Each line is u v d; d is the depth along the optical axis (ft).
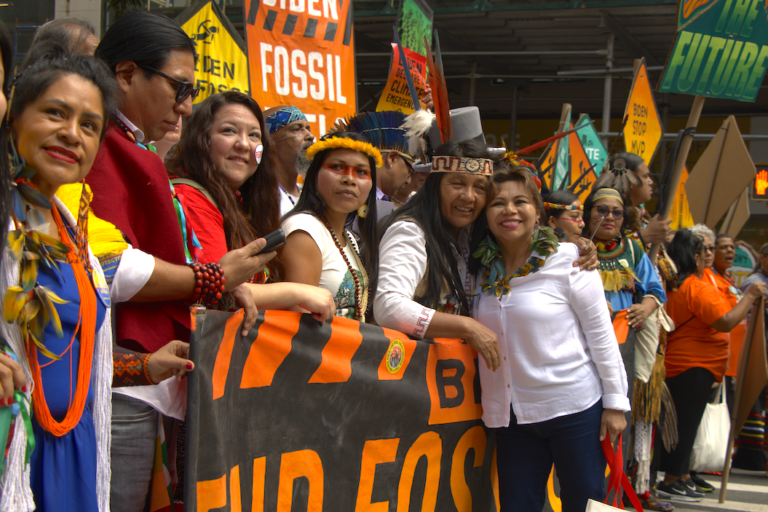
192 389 4.94
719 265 17.62
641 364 12.45
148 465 5.51
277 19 13.67
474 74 40.75
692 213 19.38
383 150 10.84
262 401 6.05
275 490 6.22
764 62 12.62
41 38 6.05
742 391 14.75
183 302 5.55
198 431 4.99
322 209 7.68
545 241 8.18
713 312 14.14
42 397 4.17
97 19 22.02
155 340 5.34
